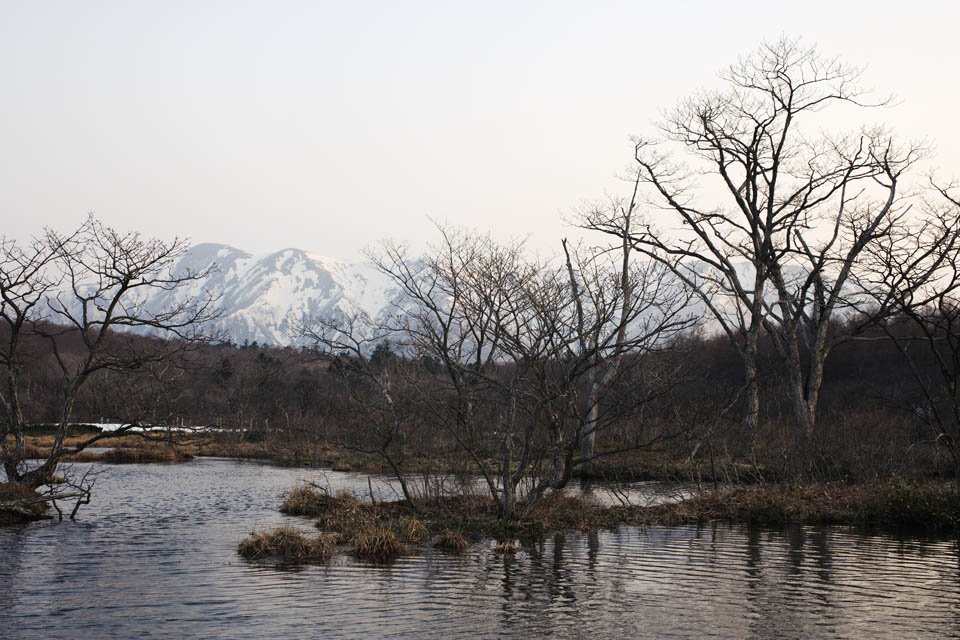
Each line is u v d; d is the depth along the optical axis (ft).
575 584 46.01
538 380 60.13
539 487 62.03
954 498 65.67
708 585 45.78
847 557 53.26
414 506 68.74
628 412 59.41
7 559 51.80
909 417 112.37
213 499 83.92
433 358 82.38
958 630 37.81
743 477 90.38
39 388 194.59
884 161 118.52
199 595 43.11
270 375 198.18
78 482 96.22
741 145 121.49
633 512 70.23
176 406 178.81
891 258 100.78
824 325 119.85
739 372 167.73
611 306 57.98
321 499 76.13
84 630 37.09
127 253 74.69
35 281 74.13
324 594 43.47
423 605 41.45
